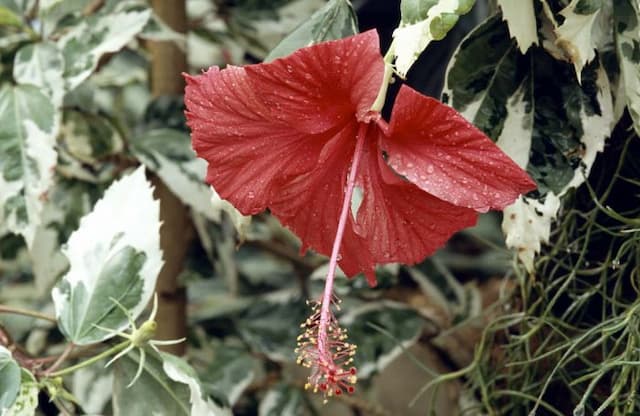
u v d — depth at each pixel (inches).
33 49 27.6
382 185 21.5
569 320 25.3
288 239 35.8
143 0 30.6
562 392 25.2
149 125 31.7
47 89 27.1
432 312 33.3
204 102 20.9
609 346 24.5
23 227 26.3
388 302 31.9
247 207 21.7
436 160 20.3
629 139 23.7
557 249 24.9
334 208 21.9
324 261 33.7
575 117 23.3
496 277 36.8
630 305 23.9
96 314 24.3
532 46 23.5
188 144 30.7
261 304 34.0
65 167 31.3
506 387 26.8
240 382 32.4
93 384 29.9
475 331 31.3
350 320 31.4
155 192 31.3
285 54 23.0
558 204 23.0
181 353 31.5
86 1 31.3
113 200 25.1
